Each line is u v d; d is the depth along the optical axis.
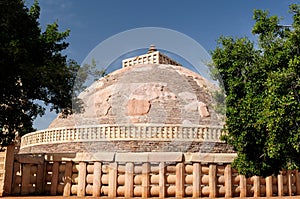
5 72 12.39
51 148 18.14
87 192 14.42
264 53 9.66
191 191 14.19
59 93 14.47
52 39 15.08
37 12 15.53
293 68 7.94
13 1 13.28
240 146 9.98
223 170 14.70
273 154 8.27
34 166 15.32
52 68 13.53
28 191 14.96
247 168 10.19
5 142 14.10
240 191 14.68
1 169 14.43
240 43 10.22
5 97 13.37
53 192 14.80
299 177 16.66
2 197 13.35
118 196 14.00
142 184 13.90
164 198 13.62
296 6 9.23
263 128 9.10
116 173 14.12
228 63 10.38
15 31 13.23
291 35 8.56
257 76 9.68
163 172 14.02
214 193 14.23
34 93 14.38
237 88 10.13
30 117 14.44
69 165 14.87
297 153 8.60
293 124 8.02
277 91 8.01
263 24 9.84
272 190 15.35
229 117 10.07
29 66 13.04
